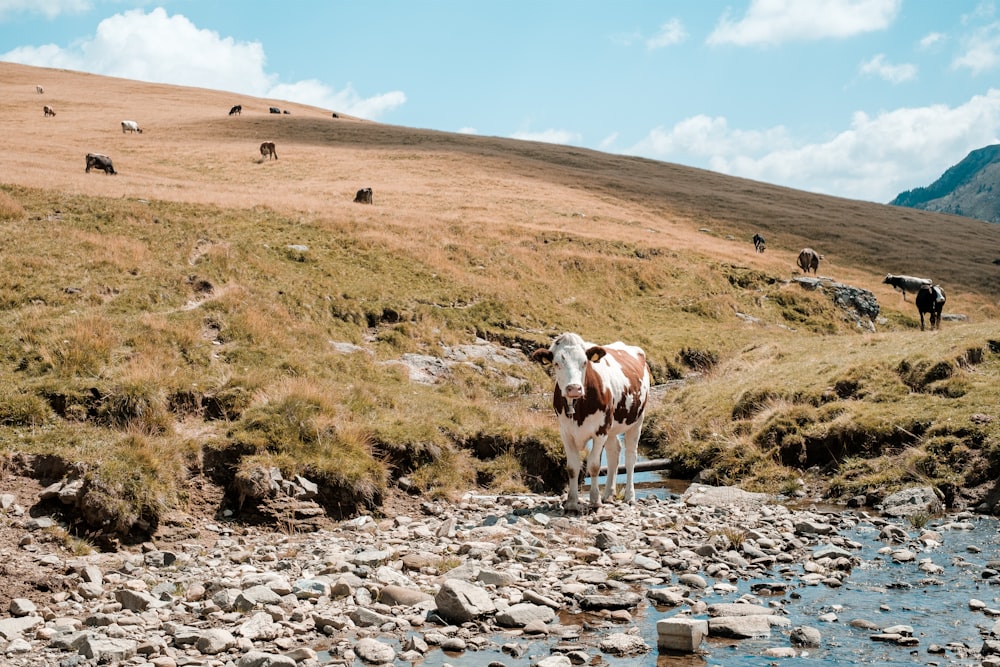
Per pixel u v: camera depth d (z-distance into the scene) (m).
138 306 20.05
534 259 38.16
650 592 8.73
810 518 12.54
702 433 18.25
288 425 13.97
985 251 77.75
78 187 30.91
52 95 106.50
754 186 98.62
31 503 11.01
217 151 71.19
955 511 13.03
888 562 10.05
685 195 81.19
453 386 22.45
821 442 15.98
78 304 19.20
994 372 16.88
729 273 45.47
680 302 39.72
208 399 14.93
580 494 14.80
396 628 7.93
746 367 25.41
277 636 7.68
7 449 11.73
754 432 17.03
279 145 78.38
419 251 33.28
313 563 10.16
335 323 24.44
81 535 10.80
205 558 10.46
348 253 31.03
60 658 7.07
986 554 10.30
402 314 26.67
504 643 7.52
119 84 129.62
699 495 14.21
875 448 15.37
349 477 13.24
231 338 19.56
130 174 51.34
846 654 7.05
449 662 7.04
